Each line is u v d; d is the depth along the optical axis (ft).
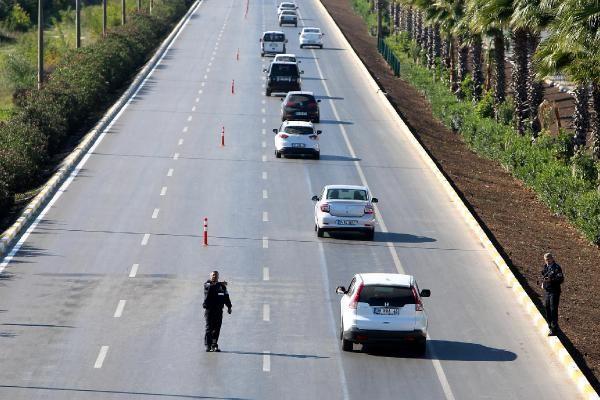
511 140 565.94
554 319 273.13
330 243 370.94
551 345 267.18
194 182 468.75
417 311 246.47
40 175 475.31
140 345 254.27
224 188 458.50
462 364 248.52
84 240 361.71
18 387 221.46
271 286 312.91
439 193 472.85
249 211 417.08
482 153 606.96
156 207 417.08
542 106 636.07
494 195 494.18
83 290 301.63
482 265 351.67
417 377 237.45
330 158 544.62
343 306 255.91
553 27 419.95
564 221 455.63
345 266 340.18
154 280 314.35
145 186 456.04
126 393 219.82
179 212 410.11
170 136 582.76
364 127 646.33
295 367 240.94
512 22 480.23
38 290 300.40
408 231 397.60
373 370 241.14
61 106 575.38
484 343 267.18
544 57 431.02
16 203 419.54
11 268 323.57
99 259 337.11
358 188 383.65
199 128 611.88
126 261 335.67
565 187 460.14
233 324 274.16
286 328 272.31
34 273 318.24
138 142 561.02
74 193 438.40
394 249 366.84
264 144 573.74
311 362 245.24
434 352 257.34
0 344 251.39
